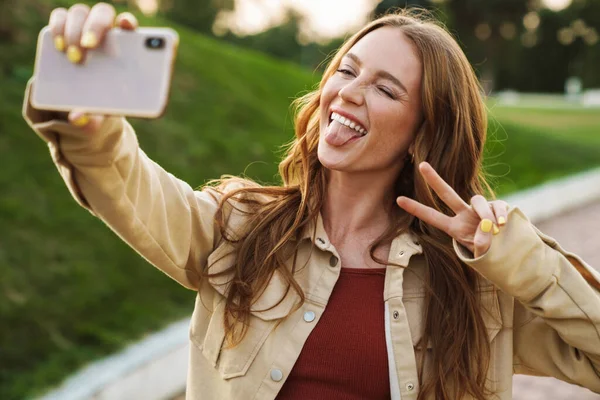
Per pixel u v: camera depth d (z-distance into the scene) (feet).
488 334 5.19
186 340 14.49
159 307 16.44
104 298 16.11
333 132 5.14
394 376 4.95
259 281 5.07
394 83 5.15
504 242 4.62
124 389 12.07
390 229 5.33
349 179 5.35
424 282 5.27
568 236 29.09
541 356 5.35
